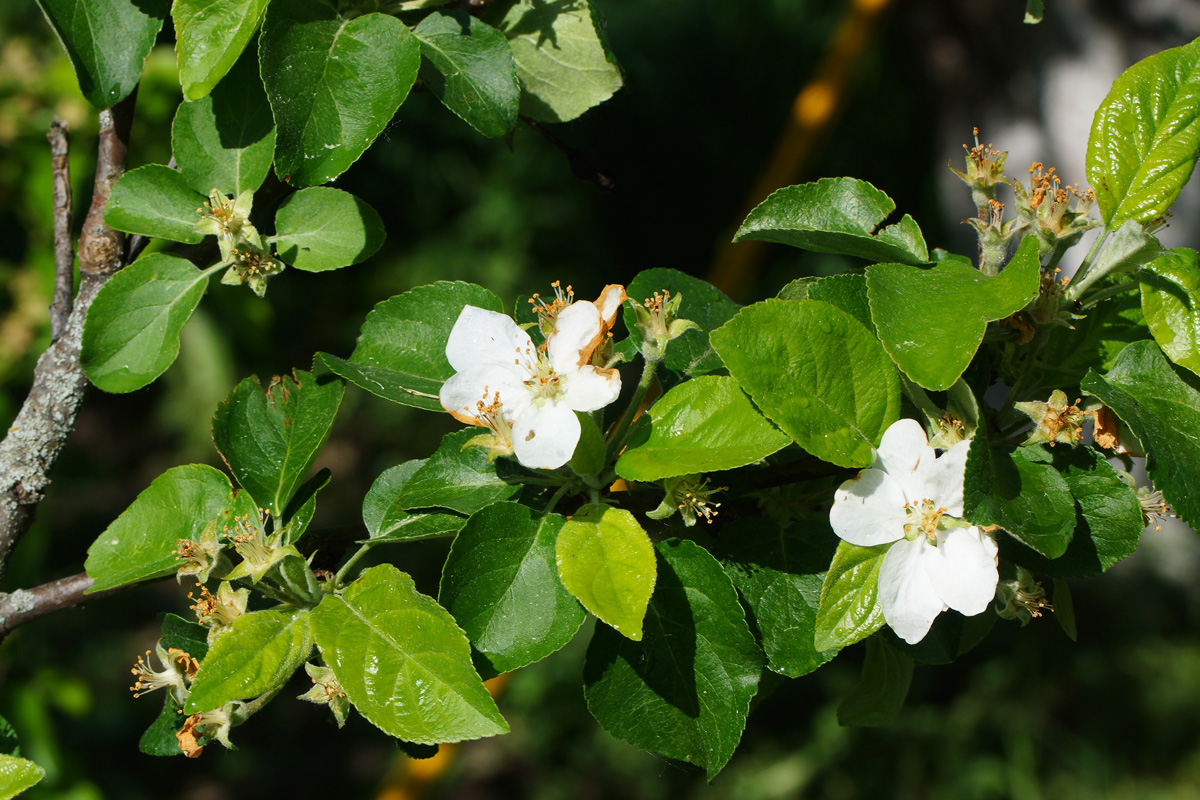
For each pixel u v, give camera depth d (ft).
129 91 2.21
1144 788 5.58
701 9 7.82
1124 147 2.12
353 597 2.07
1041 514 2.04
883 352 2.08
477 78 2.20
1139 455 2.14
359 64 2.14
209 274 2.21
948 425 2.09
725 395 2.08
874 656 2.29
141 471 7.86
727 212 8.12
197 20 2.11
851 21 4.88
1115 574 6.55
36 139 3.41
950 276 2.09
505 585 2.07
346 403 8.23
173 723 2.20
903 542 2.04
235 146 2.22
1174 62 2.13
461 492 2.13
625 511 2.07
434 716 2.01
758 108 7.96
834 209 2.17
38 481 2.31
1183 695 5.95
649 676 2.08
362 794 6.08
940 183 6.90
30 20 4.13
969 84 6.49
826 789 5.68
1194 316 2.09
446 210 7.92
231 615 2.12
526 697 6.16
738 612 2.08
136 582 2.22
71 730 5.51
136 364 2.20
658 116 7.87
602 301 2.07
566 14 2.35
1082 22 5.93
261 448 2.22
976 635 2.23
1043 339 2.14
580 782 6.03
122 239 2.31
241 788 6.05
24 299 3.61
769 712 6.07
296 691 6.75
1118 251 2.10
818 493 2.21
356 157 2.13
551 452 2.05
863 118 7.36
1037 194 2.12
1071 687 6.03
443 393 2.07
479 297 2.24
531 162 7.82
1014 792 5.55
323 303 7.89
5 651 2.99
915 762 5.74
